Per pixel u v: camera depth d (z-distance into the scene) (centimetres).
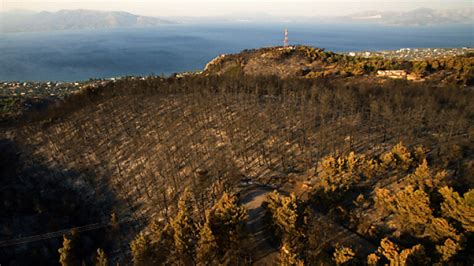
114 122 9869
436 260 4181
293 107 9031
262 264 4634
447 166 5828
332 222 5172
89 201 7488
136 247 4681
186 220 4762
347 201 5616
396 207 4956
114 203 7238
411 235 4684
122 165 8181
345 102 8806
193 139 8312
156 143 8538
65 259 5025
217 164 7025
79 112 11000
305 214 4872
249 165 7112
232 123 8562
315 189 5859
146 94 11300
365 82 11675
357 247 4634
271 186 6444
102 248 6266
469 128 6844
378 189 5275
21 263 5916
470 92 9088
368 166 5766
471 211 4131
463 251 4147
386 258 4206
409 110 7506
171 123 9206
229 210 4747
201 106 9650
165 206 6538
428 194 4647
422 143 6706
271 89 10362
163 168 7606
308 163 6762
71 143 9344
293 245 4581
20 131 10481
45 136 9962
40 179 8362
